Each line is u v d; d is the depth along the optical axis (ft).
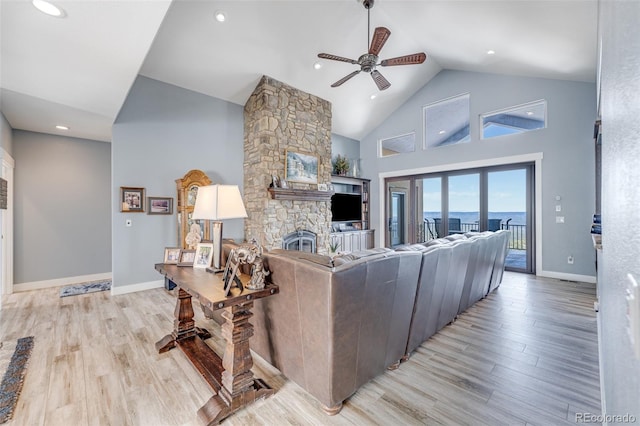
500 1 10.55
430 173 21.61
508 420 5.30
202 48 13.20
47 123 13.16
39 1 5.93
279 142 16.75
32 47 7.50
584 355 7.55
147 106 14.01
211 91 15.98
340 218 22.56
